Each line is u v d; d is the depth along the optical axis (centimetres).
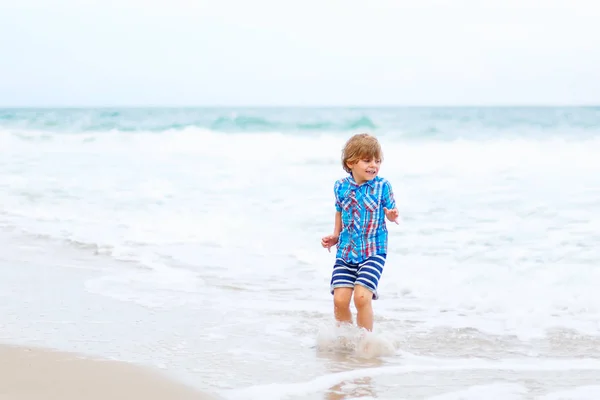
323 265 660
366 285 442
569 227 784
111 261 684
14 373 349
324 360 399
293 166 1351
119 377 346
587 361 401
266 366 383
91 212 940
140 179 1211
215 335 445
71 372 353
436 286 575
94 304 522
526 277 592
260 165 1376
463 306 524
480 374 376
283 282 602
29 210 970
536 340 444
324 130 1989
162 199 1012
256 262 675
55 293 555
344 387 351
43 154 1678
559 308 512
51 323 464
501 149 1528
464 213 876
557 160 1374
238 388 344
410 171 1256
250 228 821
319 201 973
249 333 452
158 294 557
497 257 661
